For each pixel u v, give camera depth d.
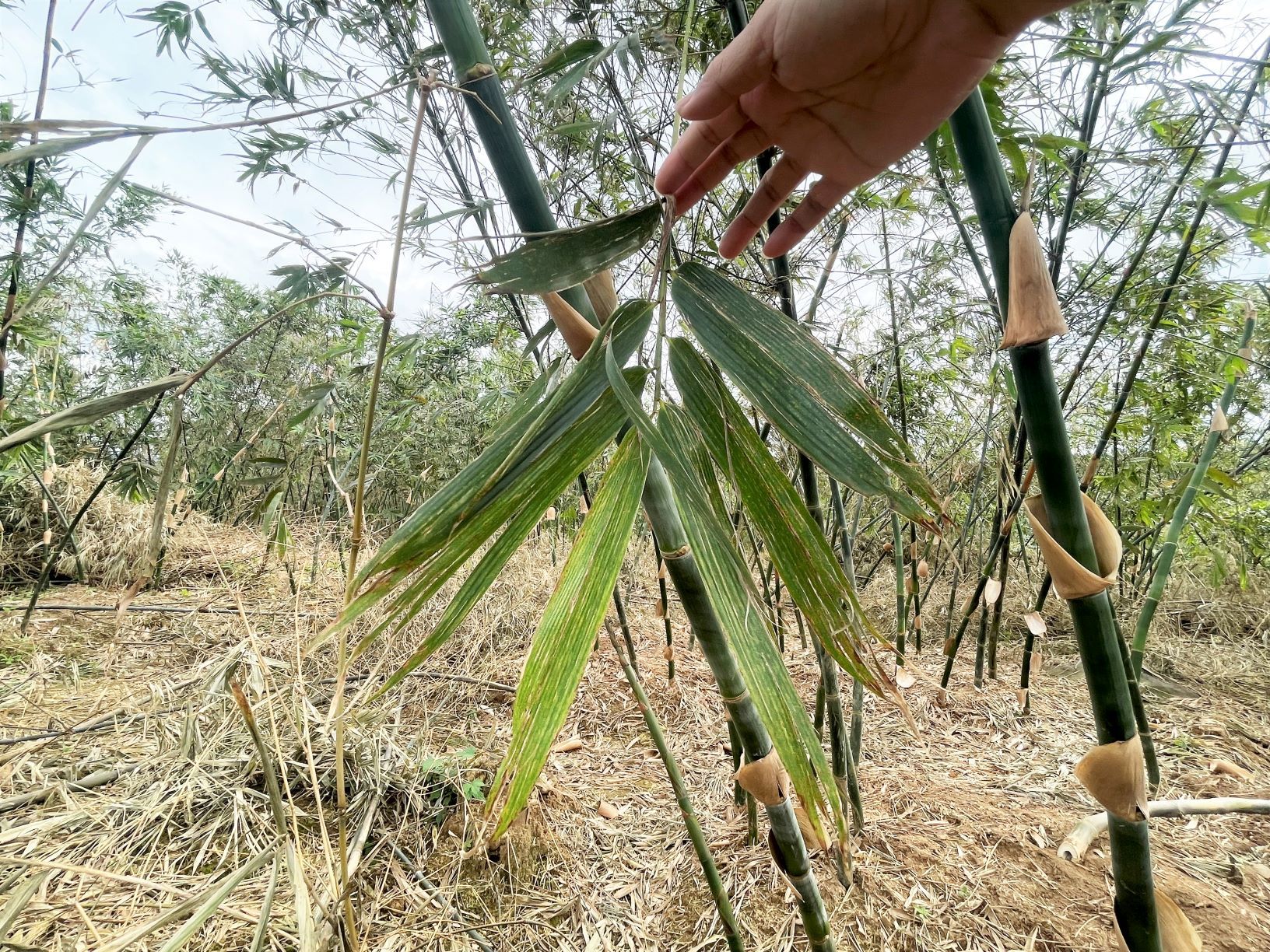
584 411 0.43
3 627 2.36
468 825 1.36
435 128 1.23
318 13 1.13
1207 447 1.49
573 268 0.43
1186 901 1.24
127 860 1.20
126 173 0.36
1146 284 1.54
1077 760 1.78
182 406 0.44
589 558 0.41
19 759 1.47
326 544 3.01
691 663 2.41
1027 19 0.47
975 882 1.27
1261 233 0.88
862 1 0.49
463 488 0.43
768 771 0.65
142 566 0.46
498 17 1.17
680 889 1.27
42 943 1.00
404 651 2.18
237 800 1.31
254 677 0.83
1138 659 1.61
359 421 2.78
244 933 1.04
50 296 1.85
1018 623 2.84
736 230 0.72
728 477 0.43
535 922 1.17
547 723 0.38
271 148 0.90
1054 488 0.56
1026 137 0.71
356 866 1.18
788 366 0.44
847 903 1.22
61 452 2.94
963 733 1.94
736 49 0.55
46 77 0.66
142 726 1.65
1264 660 2.41
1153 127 1.34
